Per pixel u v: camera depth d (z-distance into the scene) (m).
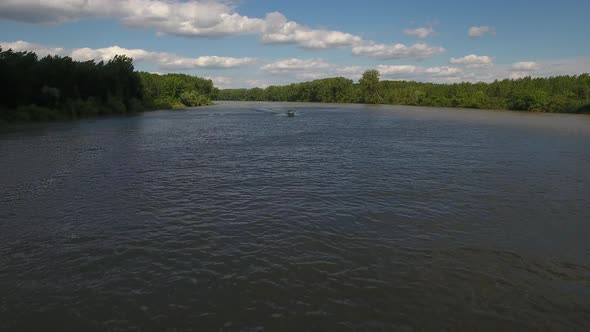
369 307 10.18
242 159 31.05
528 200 19.64
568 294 10.85
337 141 43.00
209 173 25.59
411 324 9.53
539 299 10.61
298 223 16.08
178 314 9.85
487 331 9.31
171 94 151.25
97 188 21.48
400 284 11.30
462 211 17.84
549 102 109.12
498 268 12.30
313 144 40.41
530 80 147.00
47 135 46.66
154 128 57.41
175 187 21.81
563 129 56.44
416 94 170.25
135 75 111.75
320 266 12.33
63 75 80.81
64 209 17.83
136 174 25.06
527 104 115.12
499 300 10.55
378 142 42.09
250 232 15.06
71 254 13.16
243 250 13.45
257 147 38.00
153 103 122.06
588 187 22.20
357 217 16.88
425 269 12.20
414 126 62.47
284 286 11.14
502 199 19.78
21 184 22.22
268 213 17.33
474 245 14.05
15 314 9.84
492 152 34.84
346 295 10.72
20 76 67.50
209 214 17.17
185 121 72.56
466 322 9.62
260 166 28.12
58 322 9.55
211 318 9.70
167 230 15.26
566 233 15.25
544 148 37.34
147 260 12.70
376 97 192.88
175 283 11.27
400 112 108.88
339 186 22.23
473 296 10.73
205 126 61.91
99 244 13.95
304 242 14.14
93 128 56.34
